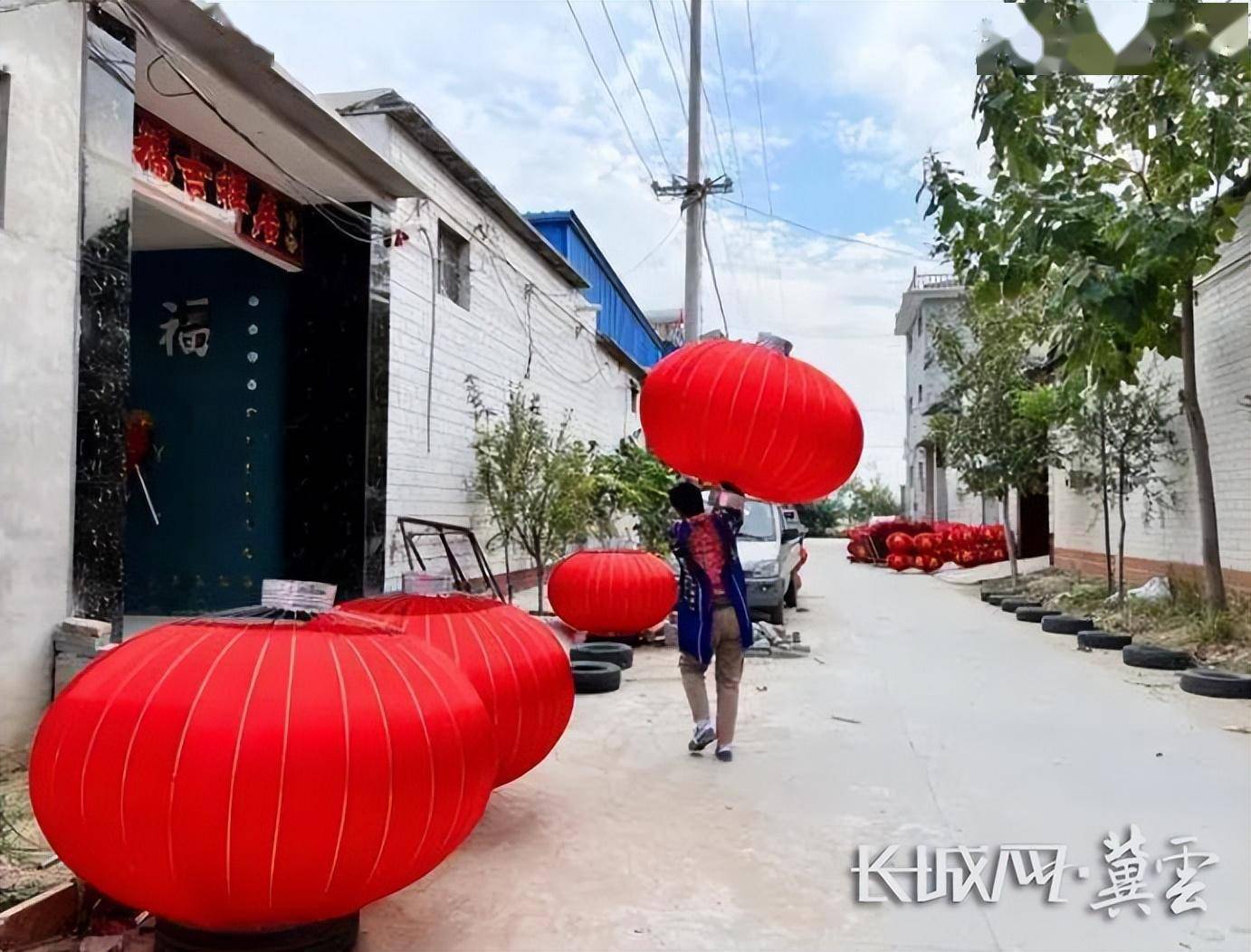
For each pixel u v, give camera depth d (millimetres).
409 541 6633
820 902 3865
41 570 5113
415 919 3627
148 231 8922
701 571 5973
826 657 10062
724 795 5223
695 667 6027
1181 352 10625
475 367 11664
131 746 2854
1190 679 8094
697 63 15695
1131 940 3582
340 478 9125
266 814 2801
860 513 53844
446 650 4297
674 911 3752
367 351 9133
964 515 31000
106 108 5551
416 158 9969
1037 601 14844
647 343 28219
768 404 4848
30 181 5062
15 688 4961
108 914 3506
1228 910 3844
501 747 4410
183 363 9539
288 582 3559
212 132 7508
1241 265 10742
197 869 2828
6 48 4926
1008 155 8406
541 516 11312
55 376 5207
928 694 8039
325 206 9188
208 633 3197
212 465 9453
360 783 2881
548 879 4047
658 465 14602
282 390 9312
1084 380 11445
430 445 10320
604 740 6391
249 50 6270
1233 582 11172
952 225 9219
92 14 5457
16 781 4758
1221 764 5898
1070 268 8875
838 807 5035
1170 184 9672
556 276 15094
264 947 3094
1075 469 16891
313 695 2969
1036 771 5727
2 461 4895
